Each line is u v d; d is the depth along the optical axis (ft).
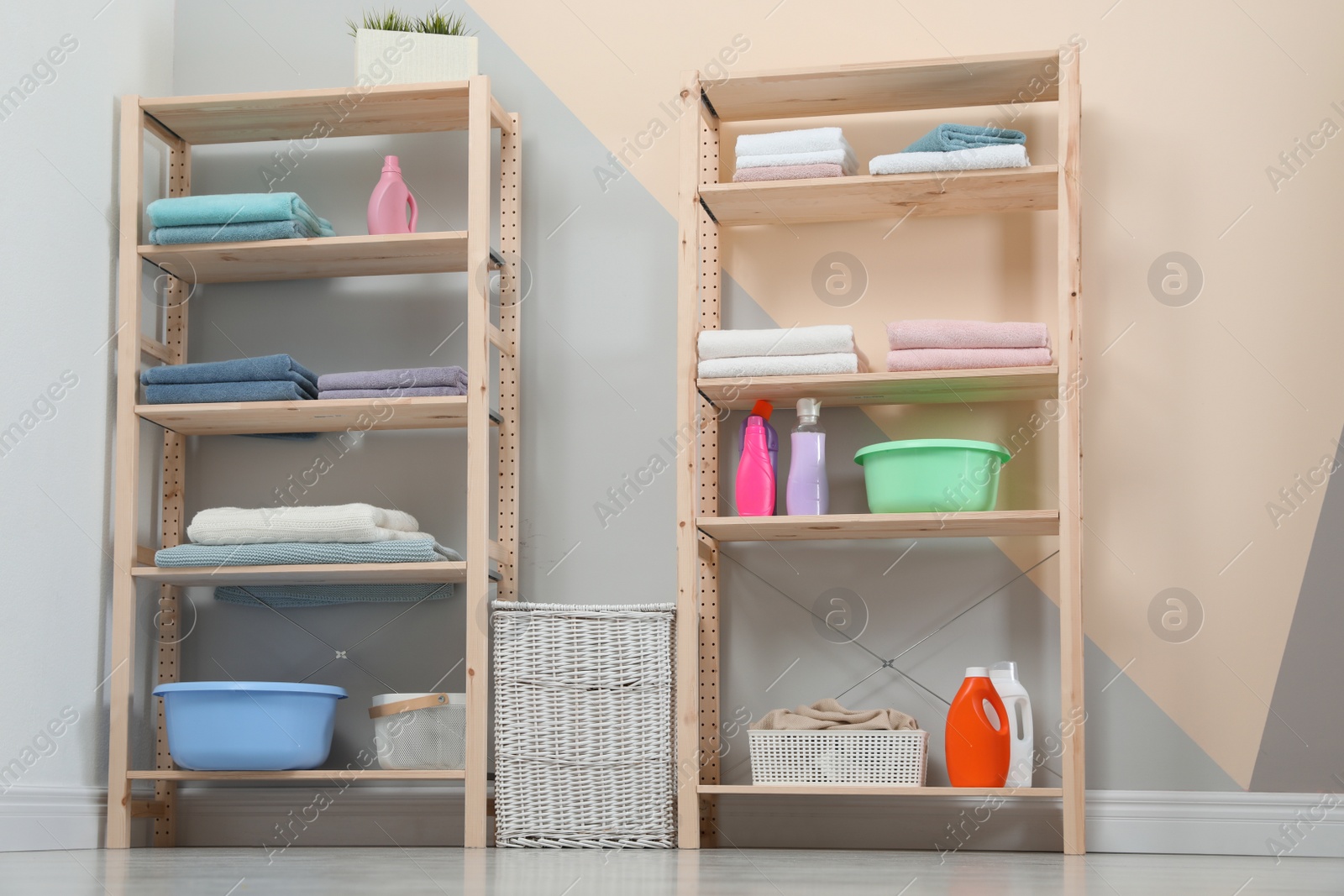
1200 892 4.92
